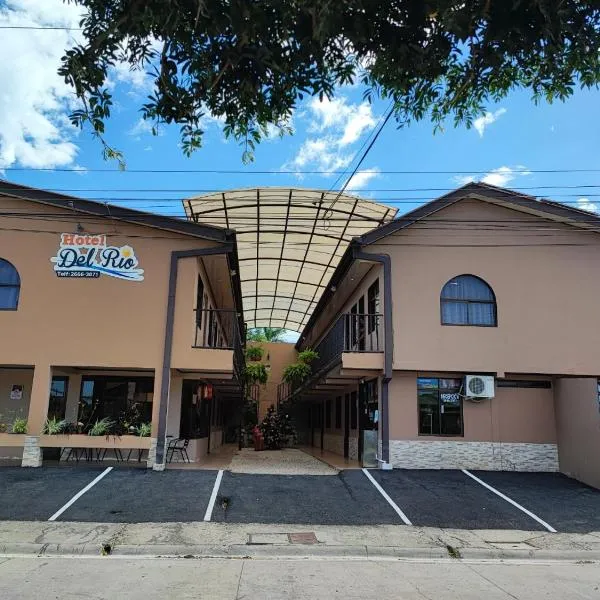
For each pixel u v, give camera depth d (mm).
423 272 14461
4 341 13164
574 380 13617
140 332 13375
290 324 33375
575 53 3828
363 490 11578
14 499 10211
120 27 3645
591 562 8133
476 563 7797
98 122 4090
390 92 4273
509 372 14125
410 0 3629
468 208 14945
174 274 13711
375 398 15164
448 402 14250
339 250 19281
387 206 15367
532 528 9742
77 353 13195
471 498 11305
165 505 10125
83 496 10492
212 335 19000
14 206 13789
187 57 3842
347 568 7160
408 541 8641
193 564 7195
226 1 3457
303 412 29906
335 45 3889
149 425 13445
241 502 10461
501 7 3551
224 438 26766
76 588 5895
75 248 13711
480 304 14547
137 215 13711
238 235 18156
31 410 12891
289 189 14398
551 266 14867
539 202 14734
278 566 7168
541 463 14094
